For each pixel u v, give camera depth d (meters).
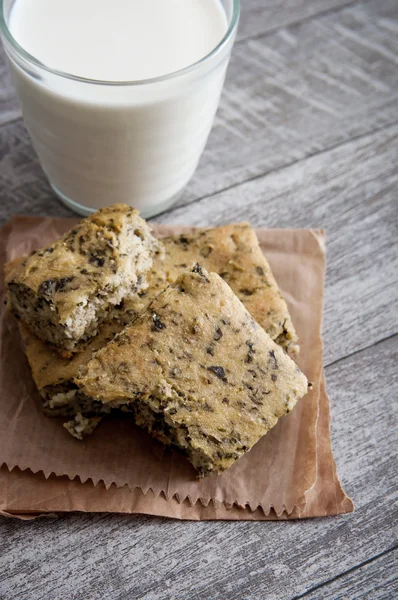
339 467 0.37
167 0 0.37
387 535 0.36
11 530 0.35
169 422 0.35
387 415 0.39
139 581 0.35
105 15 0.37
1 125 0.45
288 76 0.47
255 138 0.45
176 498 0.36
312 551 0.36
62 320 0.34
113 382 0.34
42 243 0.41
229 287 0.36
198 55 0.37
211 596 0.35
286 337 0.37
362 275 0.42
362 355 0.40
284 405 0.35
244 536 0.36
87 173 0.39
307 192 0.44
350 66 0.48
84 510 0.35
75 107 0.36
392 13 0.49
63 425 0.36
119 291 0.36
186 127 0.38
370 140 0.46
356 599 0.35
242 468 0.36
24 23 0.37
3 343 0.38
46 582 0.35
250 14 0.49
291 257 0.41
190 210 0.43
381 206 0.44
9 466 0.35
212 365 0.35
